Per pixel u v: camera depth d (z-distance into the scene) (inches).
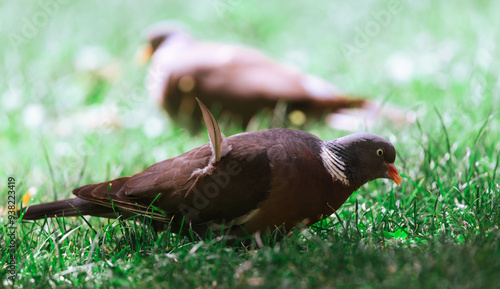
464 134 412.5
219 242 284.5
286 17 710.5
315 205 289.0
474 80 512.7
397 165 367.2
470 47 577.3
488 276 221.1
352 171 296.4
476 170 341.1
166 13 735.7
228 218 288.0
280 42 670.5
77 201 307.4
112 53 657.0
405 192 335.9
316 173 286.0
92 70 596.4
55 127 514.6
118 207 293.9
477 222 286.0
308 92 471.5
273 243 284.2
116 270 260.7
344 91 552.7
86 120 516.4
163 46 536.7
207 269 250.8
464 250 241.8
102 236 301.4
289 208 284.7
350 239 281.4
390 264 237.1
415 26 639.8
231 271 250.4
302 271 243.3
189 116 494.0
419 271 228.8
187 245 282.0
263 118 476.7
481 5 662.5
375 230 292.7
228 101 475.8
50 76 597.6
